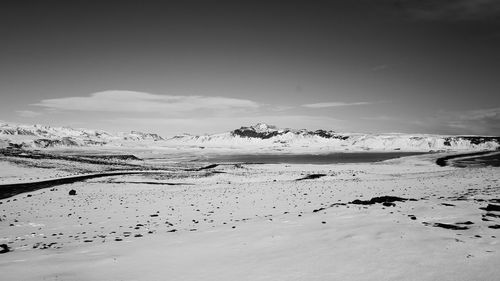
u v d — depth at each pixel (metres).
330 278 9.97
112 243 17.23
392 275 9.76
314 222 17.91
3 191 44.44
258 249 13.89
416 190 35.28
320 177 64.44
